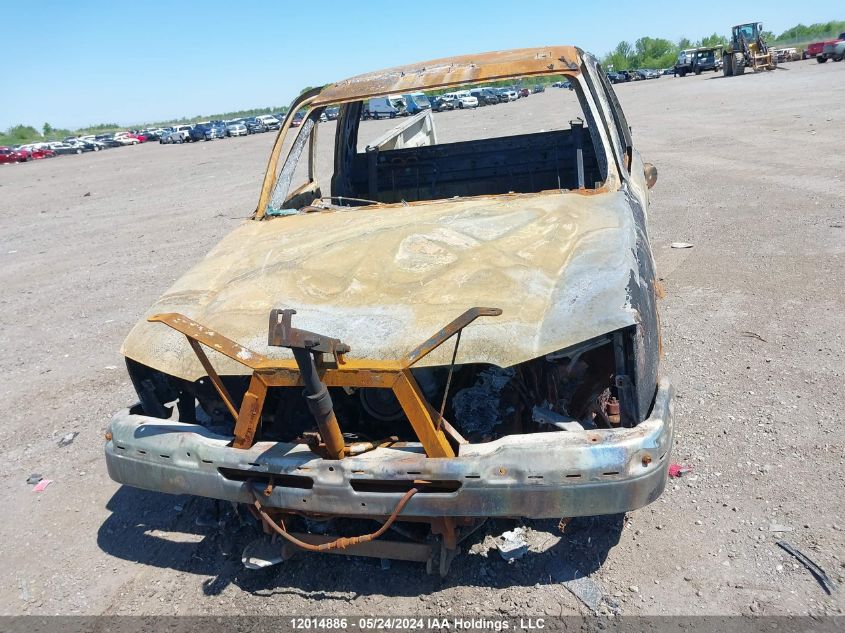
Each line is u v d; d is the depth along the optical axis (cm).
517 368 279
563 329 243
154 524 340
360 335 258
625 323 240
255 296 292
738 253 638
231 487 258
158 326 291
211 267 333
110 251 1025
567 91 5181
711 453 338
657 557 275
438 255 297
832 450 327
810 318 474
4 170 3744
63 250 1080
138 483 275
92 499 369
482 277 275
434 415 243
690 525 291
